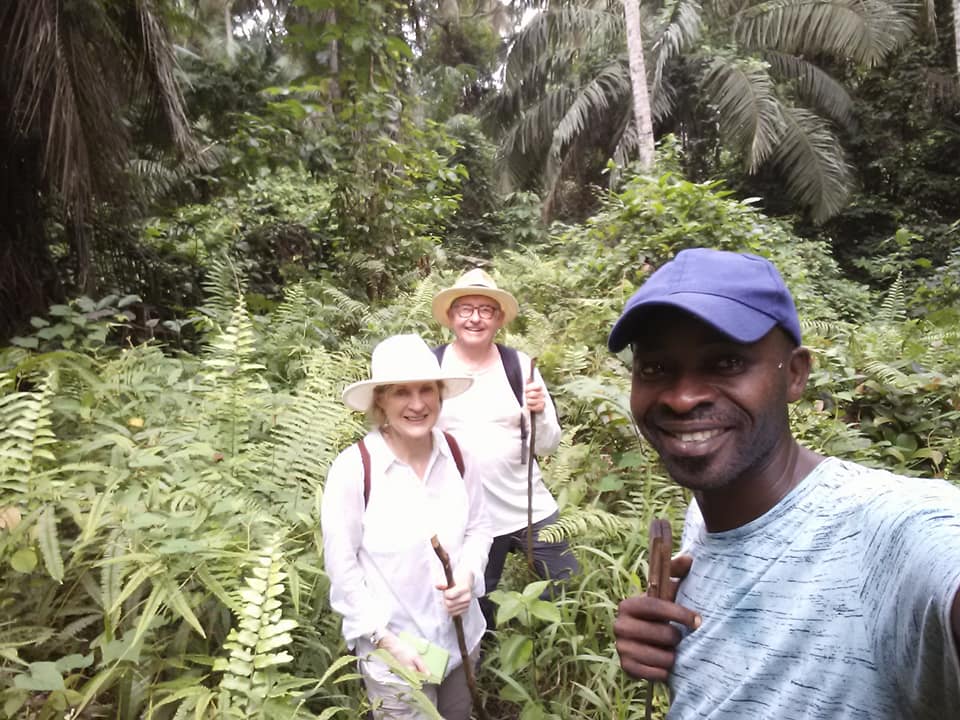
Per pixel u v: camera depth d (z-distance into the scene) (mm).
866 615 701
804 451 887
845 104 13492
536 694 2236
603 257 5723
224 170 6750
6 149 4922
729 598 841
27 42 4273
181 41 7988
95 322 3938
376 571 1889
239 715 1580
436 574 1912
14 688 1767
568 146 14562
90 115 4691
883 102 13742
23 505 2123
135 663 1866
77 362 3039
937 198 13117
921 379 3727
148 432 2707
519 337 4496
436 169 6766
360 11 5949
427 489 1991
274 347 4504
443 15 15797
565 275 5652
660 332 875
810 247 9320
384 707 1847
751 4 13617
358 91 6285
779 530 813
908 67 13516
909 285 8258
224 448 2801
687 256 898
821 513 786
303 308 5117
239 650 1675
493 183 15055
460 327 2643
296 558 2322
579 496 3000
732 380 838
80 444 2518
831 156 12125
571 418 3592
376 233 6566
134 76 5262
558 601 2391
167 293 6199
